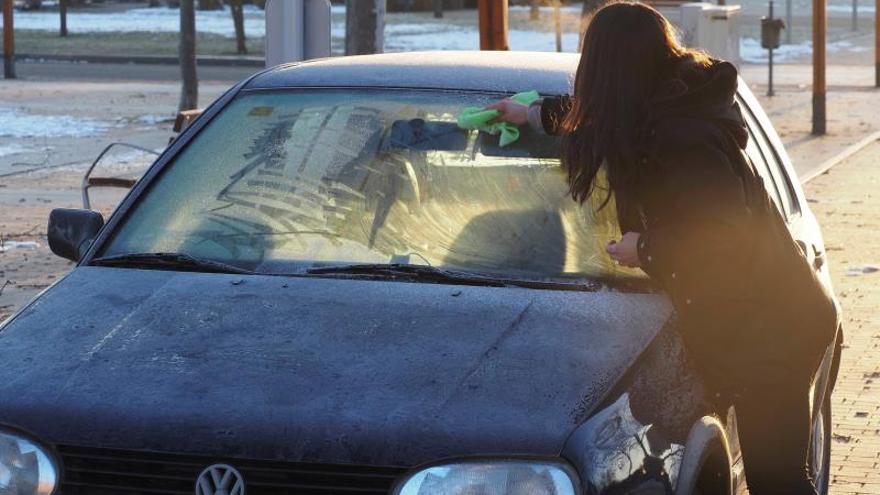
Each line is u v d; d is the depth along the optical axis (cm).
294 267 432
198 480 341
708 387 379
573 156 382
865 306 962
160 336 383
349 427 341
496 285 414
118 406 353
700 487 384
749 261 365
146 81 3203
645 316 396
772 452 384
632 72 369
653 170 368
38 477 350
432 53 540
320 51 1116
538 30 5072
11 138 2050
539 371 361
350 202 457
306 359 367
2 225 1280
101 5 7388
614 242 378
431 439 338
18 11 6894
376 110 486
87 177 703
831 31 5312
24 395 360
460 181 457
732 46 1877
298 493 340
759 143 538
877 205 1434
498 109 459
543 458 336
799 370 375
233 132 492
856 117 2409
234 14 4156
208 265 432
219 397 352
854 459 639
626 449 343
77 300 411
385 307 395
